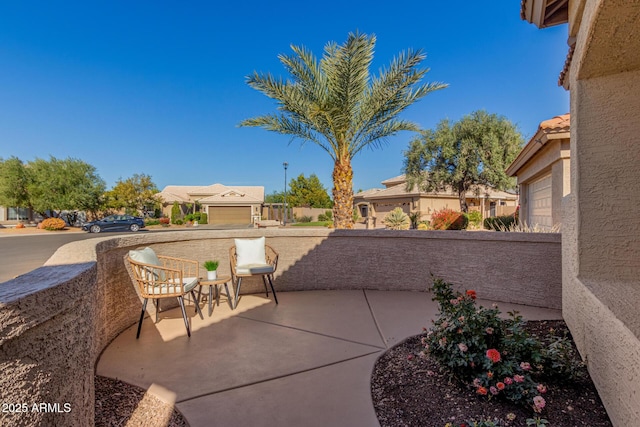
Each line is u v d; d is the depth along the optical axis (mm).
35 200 24406
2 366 961
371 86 7305
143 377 2742
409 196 22359
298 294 5543
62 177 24859
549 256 4629
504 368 2201
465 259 5246
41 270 1491
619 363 1821
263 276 5367
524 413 2111
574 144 3053
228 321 4207
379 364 2969
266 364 2986
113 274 3605
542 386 2125
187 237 5137
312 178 39469
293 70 7121
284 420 2162
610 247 2844
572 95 3146
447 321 2607
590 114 2904
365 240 5777
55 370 1241
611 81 2842
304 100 7305
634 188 2783
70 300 1308
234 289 5508
